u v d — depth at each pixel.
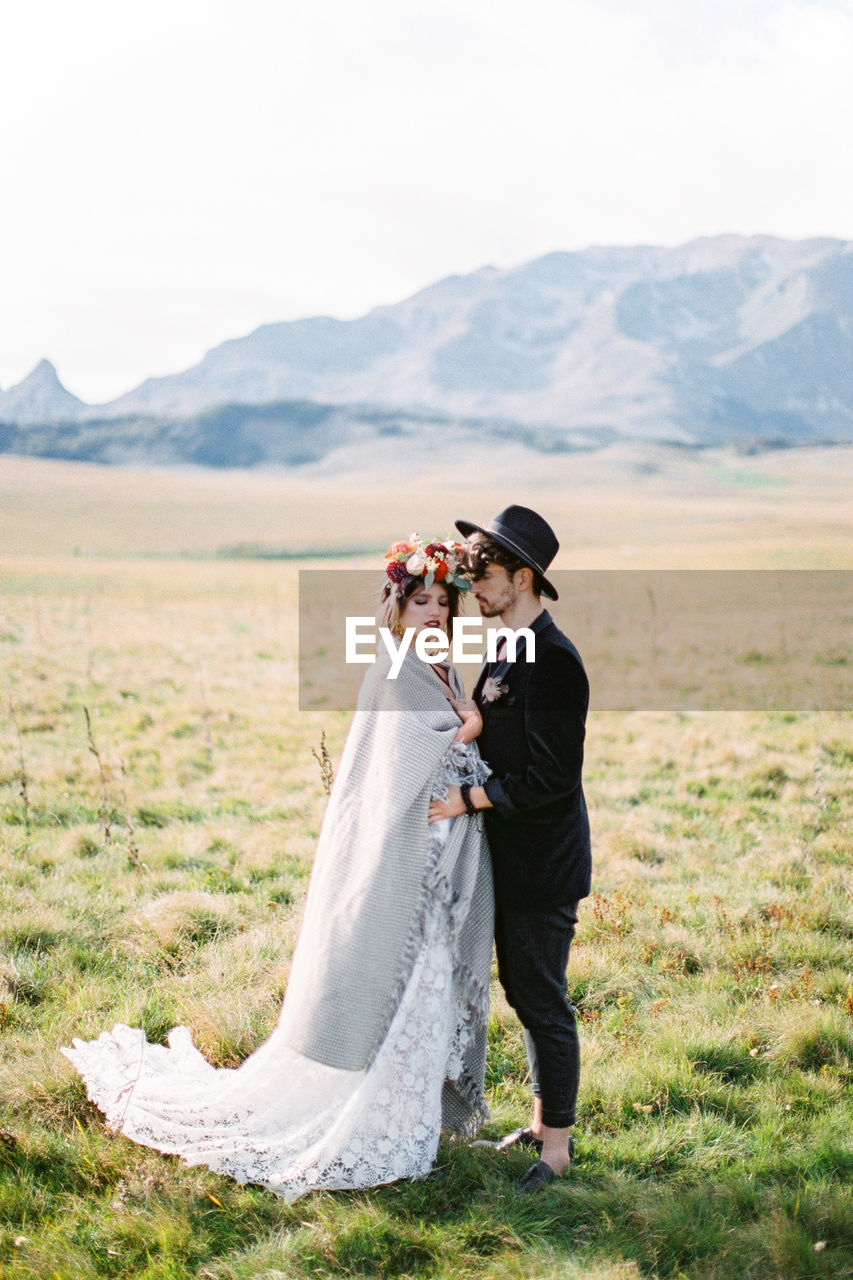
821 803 8.30
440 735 3.35
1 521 71.75
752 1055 4.28
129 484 118.88
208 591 33.66
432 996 3.38
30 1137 3.48
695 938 5.44
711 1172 3.50
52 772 8.95
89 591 31.83
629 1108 3.89
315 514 101.00
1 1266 2.91
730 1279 2.92
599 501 127.56
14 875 6.21
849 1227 3.13
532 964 3.46
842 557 45.31
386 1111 3.36
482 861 3.53
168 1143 3.50
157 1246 3.05
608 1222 3.15
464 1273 2.92
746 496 141.75
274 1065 3.44
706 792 8.95
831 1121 3.76
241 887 6.23
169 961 5.07
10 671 14.86
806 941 5.39
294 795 8.60
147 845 7.02
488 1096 4.05
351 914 3.30
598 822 7.92
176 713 12.43
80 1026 4.23
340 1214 3.16
